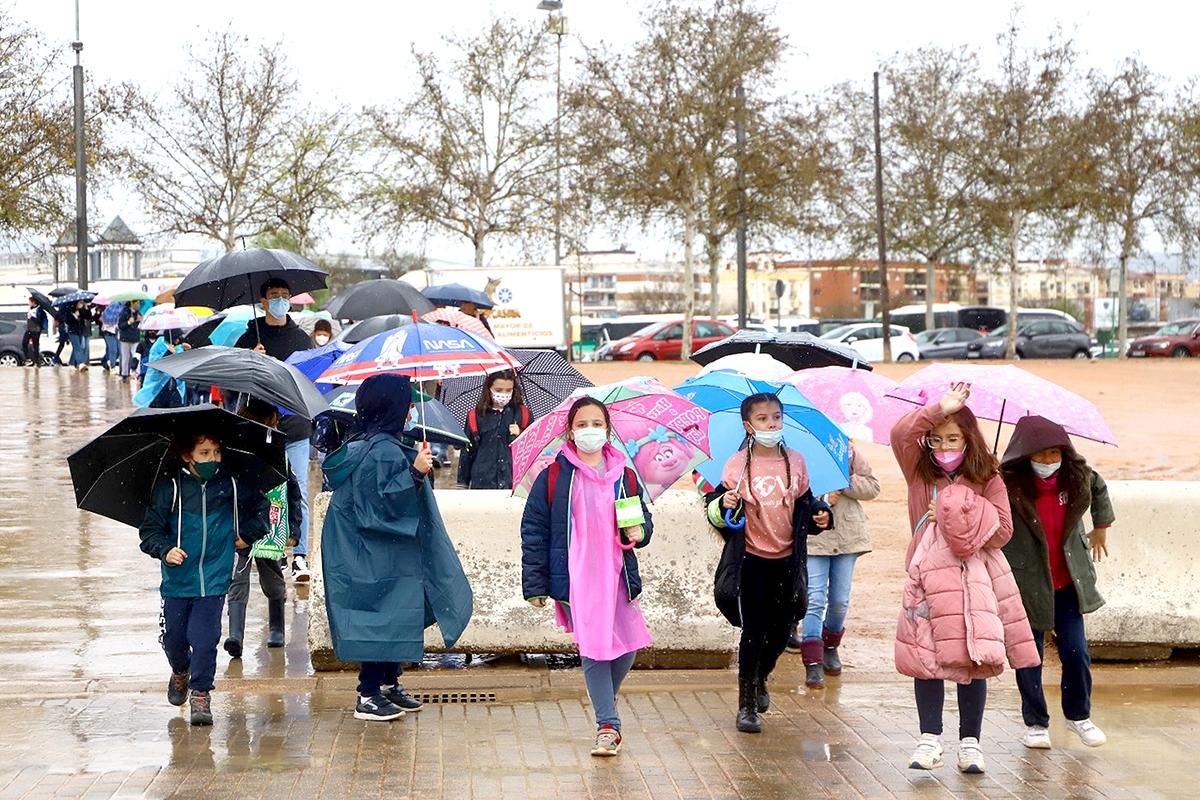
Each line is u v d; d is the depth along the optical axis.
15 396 27.28
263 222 50.38
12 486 15.84
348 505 7.20
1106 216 53.25
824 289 130.75
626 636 6.87
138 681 8.07
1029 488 7.06
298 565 11.02
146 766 6.56
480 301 20.31
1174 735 7.27
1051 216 53.44
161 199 48.81
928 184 56.31
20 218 45.56
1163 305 114.75
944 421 6.70
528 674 8.30
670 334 53.50
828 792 6.30
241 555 8.51
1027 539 7.00
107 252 65.38
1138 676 8.52
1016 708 7.85
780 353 9.76
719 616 8.50
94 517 13.84
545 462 7.27
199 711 7.22
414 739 7.08
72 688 7.93
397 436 7.33
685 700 7.93
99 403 25.83
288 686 8.09
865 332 54.88
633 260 155.25
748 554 7.18
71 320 36.38
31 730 7.14
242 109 49.12
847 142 58.12
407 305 15.27
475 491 8.71
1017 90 52.66
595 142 48.34
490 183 51.62
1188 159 54.22
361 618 7.11
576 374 11.27
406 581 7.19
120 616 9.70
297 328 10.62
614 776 6.49
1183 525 8.82
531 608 8.48
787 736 7.20
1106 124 52.78
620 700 7.92
